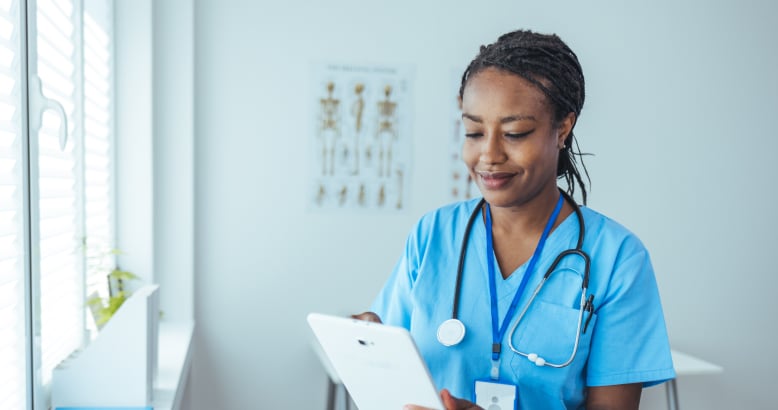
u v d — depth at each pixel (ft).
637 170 9.42
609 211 9.39
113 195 7.32
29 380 4.04
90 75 6.46
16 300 3.96
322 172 8.69
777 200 9.78
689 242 9.60
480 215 4.15
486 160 3.48
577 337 3.62
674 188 9.52
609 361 3.65
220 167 8.48
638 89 9.36
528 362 3.71
